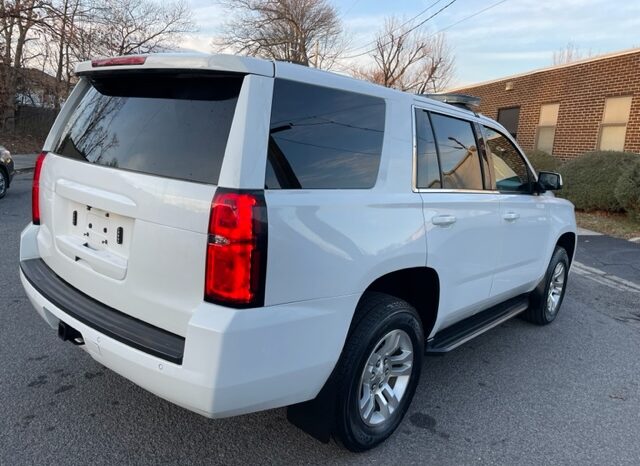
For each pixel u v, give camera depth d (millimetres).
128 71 2619
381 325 2674
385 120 2836
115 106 2758
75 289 2803
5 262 5773
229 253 2070
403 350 2988
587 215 12328
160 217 2252
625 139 13039
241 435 2928
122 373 2338
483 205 3572
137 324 2383
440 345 3430
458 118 3533
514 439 3094
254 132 2150
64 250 2877
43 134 24500
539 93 16188
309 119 2406
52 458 2607
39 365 3531
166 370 2141
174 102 2439
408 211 2855
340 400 2580
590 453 2998
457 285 3393
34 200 3307
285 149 2281
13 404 3057
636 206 11047
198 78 2375
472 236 3457
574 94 14672
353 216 2508
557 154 15430
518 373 4031
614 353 4559
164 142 2391
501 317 4176
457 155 3465
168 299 2262
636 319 5598
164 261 2254
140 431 2889
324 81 2490
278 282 2188
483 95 19594
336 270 2408
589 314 5691
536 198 4488
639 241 9914
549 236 4715
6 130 22953
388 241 2691
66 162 2883
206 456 2727
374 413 2891
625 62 12914
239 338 2078
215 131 2221
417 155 3039
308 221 2291
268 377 2199
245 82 2186
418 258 2926
